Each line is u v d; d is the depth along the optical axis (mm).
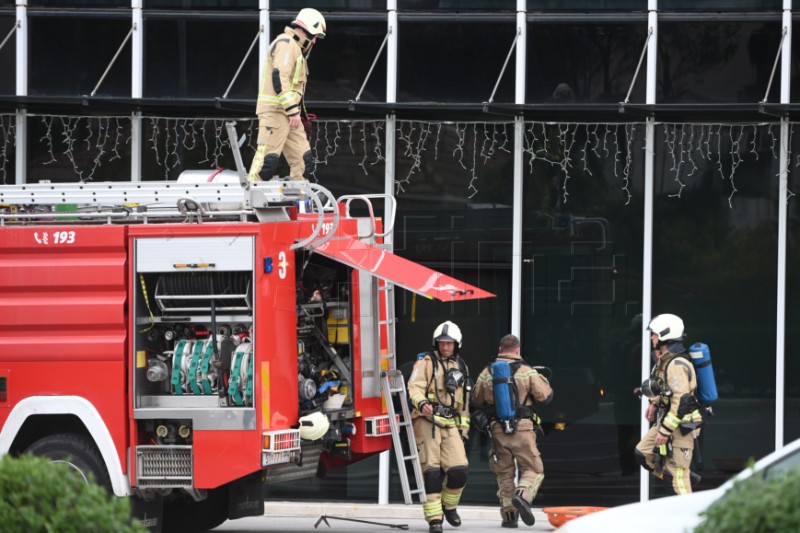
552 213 35312
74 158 36062
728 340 34844
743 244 34812
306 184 26156
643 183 35031
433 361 31031
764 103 32812
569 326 35281
